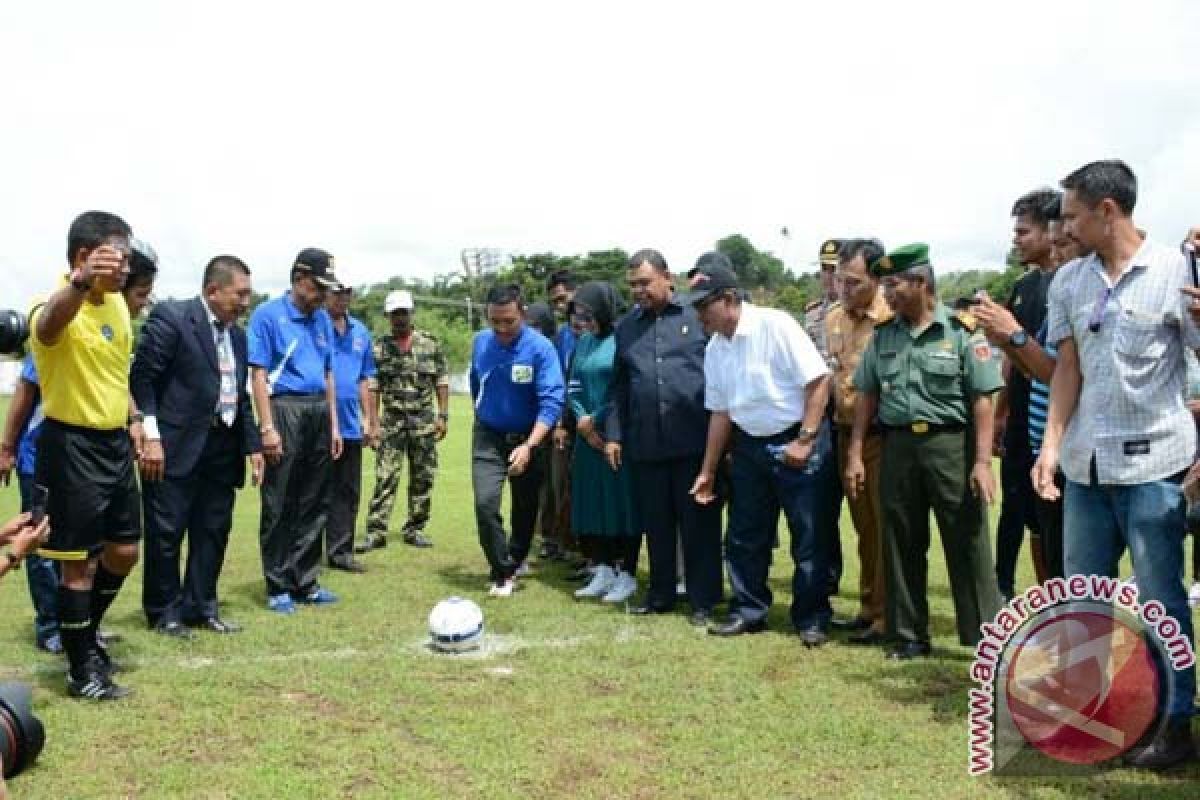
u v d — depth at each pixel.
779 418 5.74
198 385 5.83
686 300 6.50
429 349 9.16
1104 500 4.06
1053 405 4.15
